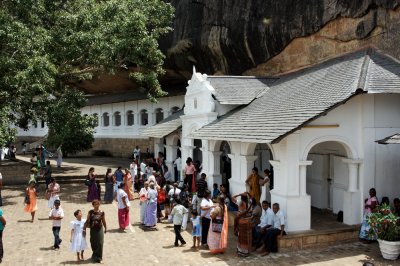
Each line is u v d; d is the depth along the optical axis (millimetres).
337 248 11000
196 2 24391
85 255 10852
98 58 20500
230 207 14078
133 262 10305
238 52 22031
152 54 21438
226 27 22031
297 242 10922
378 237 10164
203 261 10328
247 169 14227
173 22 26375
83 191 20656
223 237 10852
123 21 19859
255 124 13055
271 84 18438
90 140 30031
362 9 15352
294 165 11328
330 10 16875
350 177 12055
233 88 17641
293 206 11266
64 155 35812
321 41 17688
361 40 15672
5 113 17688
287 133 10375
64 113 19953
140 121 34875
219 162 16703
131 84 35625
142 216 14305
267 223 11055
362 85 11000
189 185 17250
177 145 22344
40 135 46594
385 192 12070
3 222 10117
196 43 24547
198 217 11453
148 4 21953
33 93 17656
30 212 14500
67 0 21906
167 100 31906
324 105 10969
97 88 39219
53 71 17672
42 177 22703
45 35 18359
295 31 18594
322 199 14516
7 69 16875
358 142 11961
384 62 13508
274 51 20109
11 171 22422
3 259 10445
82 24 19734
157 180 16906
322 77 14461
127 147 35938
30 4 18688
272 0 19578
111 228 13773
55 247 11336
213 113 16969
